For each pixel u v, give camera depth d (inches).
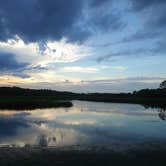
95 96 6530.5
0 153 457.7
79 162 413.1
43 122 1008.2
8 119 1096.2
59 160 420.5
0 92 4436.5
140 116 1311.5
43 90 5772.6
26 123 962.7
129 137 650.8
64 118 1190.9
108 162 416.2
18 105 2279.8
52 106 2336.4
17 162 405.4
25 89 5191.9
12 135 676.7
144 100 4158.5
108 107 2246.6
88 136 666.8
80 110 1798.7
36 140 607.5
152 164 409.7
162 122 1026.7
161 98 4544.8
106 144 553.0
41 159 423.8
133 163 413.4
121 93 6013.8
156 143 567.5
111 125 920.9
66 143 566.6
